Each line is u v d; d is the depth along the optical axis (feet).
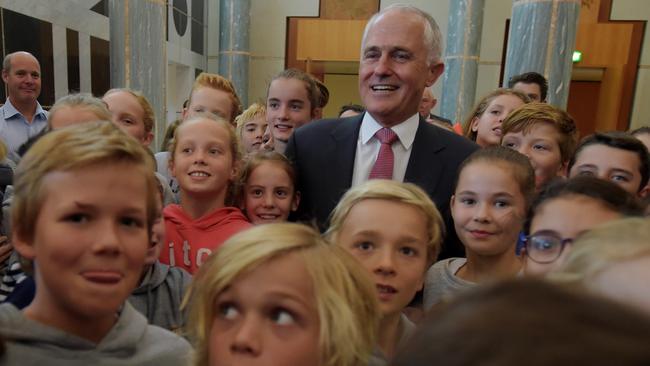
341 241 3.38
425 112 13.29
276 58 28.91
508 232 4.29
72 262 2.36
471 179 4.43
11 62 11.11
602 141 5.16
